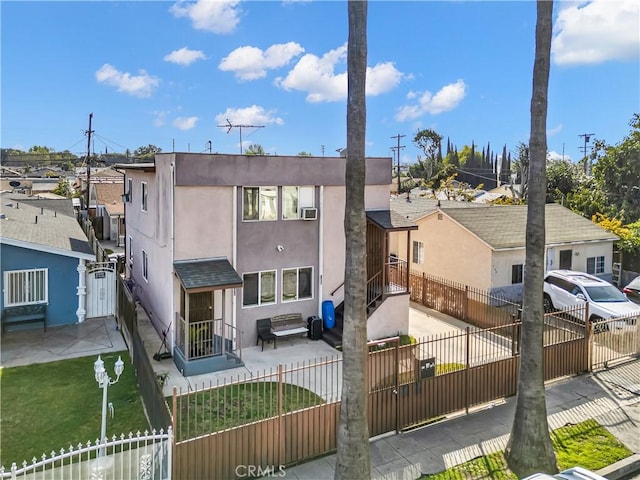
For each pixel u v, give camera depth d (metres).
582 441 10.44
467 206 28.08
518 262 21.73
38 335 16.47
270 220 16.36
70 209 29.69
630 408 11.95
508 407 11.91
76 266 17.67
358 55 7.69
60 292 17.47
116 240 38.50
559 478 7.13
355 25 7.68
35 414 11.17
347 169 7.84
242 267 15.99
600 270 24.88
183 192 14.95
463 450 10.00
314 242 17.16
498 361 12.22
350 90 7.75
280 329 16.58
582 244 23.97
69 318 17.69
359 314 7.86
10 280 16.58
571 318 18.09
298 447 9.39
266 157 15.99
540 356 9.48
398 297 17.47
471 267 21.94
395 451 9.95
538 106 9.29
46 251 16.98
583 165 52.22
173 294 15.06
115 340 16.19
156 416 9.73
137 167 17.73
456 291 19.89
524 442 9.38
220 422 10.80
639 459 9.78
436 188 68.50
